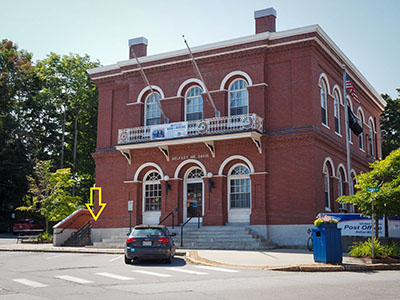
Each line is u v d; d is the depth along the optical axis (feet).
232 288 33.83
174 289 33.35
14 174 140.05
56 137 152.97
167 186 83.71
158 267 48.91
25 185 141.79
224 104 81.92
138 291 32.50
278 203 75.00
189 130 80.48
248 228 74.18
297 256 57.11
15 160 143.23
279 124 77.46
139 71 90.63
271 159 76.69
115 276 41.27
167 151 84.23
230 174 80.18
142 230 53.01
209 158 80.94
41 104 148.46
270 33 78.89
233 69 82.07
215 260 53.31
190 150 82.64
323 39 79.71
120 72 93.20
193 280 38.37
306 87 76.38
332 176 81.30
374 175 57.21
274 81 79.20
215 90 82.89
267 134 77.20
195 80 85.20
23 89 153.28
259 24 85.71
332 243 48.60
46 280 38.83
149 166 86.79
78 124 154.51
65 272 44.80
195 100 85.97
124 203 88.17
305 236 71.97
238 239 71.00
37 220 146.72
